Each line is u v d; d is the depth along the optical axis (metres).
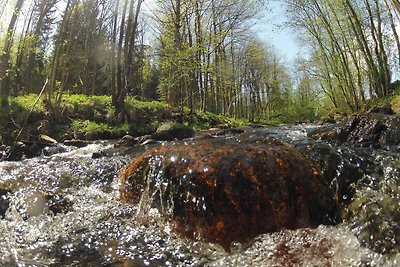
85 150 10.76
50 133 14.10
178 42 20.52
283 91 42.34
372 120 8.34
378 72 22.38
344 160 5.05
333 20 22.52
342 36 22.47
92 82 30.45
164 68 21.08
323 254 3.57
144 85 34.16
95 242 4.05
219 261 3.59
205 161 4.27
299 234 3.89
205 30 26.28
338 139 8.41
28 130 13.87
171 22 21.80
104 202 5.15
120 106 17.25
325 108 36.12
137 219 4.50
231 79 33.53
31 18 19.06
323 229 3.96
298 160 4.36
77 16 20.36
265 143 4.93
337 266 3.37
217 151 4.43
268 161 4.21
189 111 22.47
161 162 4.61
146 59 28.14
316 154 5.18
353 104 25.34
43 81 28.98
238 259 3.60
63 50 18.98
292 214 4.06
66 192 5.78
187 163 4.37
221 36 24.00
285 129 13.20
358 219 4.07
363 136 8.12
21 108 14.70
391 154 5.55
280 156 4.30
